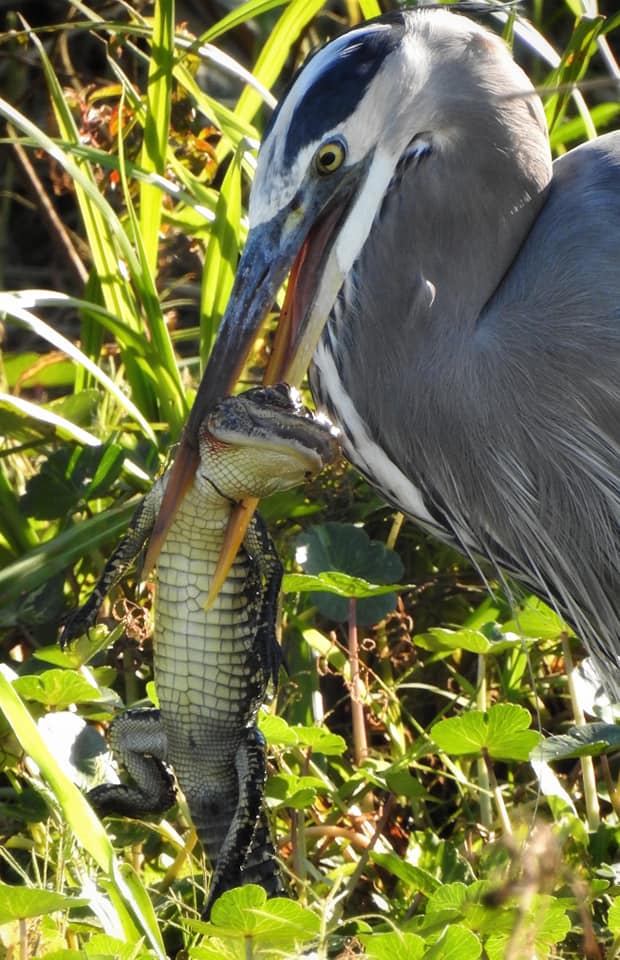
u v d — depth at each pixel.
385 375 5.63
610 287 5.45
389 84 5.39
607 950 5.41
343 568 7.00
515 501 5.65
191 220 8.62
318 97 5.39
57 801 5.06
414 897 5.77
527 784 6.46
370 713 6.96
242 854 5.21
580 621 5.91
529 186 5.56
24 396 9.16
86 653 6.15
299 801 5.64
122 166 7.69
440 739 5.77
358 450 5.96
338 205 5.54
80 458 7.40
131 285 8.25
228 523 5.14
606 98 10.47
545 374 5.46
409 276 5.54
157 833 6.01
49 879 5.68
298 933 4.66
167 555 5.21
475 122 5.44
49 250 11.28
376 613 6.76
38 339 10.40
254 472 4.99
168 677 5.34
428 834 6.10
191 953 4.79
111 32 9.22
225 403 5.00
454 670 7.03
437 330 5.54
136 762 5.56
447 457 5.64
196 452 5.24
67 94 9.12
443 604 7.60
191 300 9.45
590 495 5.58
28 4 11.27
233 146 8.06
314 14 8.11
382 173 5.48
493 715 5.63
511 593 6.20
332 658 6.88
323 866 6.15
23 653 7.09
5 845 5.79
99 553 7.27
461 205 5.49
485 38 5.55
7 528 7.38
